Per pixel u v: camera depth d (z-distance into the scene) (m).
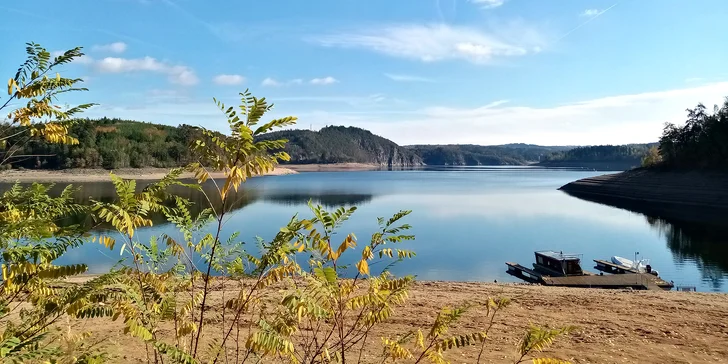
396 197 69.31
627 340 8.11
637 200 70.12
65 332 3.75
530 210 55.16
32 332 3.06
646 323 9.33
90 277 11.96
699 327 9.09
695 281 24.88
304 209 50.56
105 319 7.58
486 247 32.72
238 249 3.90
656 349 7.65
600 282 22.66
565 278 23.27
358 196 70.62
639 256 31.73
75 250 23.38
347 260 24.77
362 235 34.25
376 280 3.72
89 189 57.78
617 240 37.38
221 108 2.70
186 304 3.56
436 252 30.66
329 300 3.23
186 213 3.70
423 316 9.14
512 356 6.95
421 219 45.84
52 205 3.47
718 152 75.44
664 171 82.19
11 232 2.63
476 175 158.88
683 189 69.50
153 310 3.22
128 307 2.98
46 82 3.67
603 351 7.43
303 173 174.62
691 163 79.31
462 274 25.34
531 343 3.79
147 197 3.13
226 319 7.45
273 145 2.71
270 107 2.78
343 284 3.56
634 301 11.53
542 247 33.47
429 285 14.51
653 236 39.34
